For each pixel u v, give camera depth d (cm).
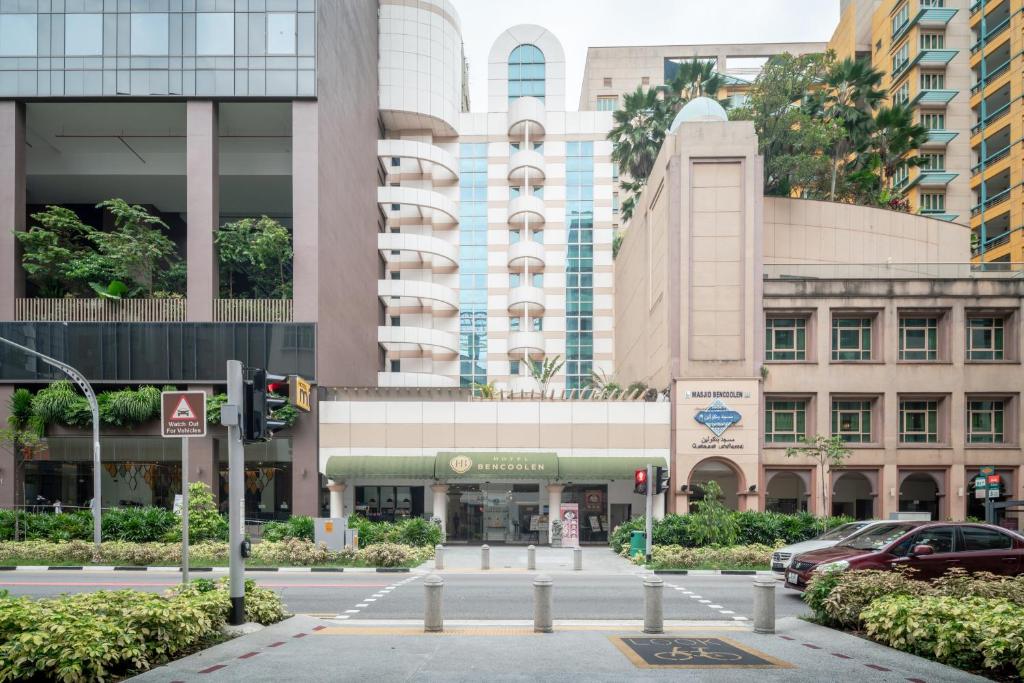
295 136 3238
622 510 3306
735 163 3228
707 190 3225
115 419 3045
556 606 1481
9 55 3231
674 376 3155
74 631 764
